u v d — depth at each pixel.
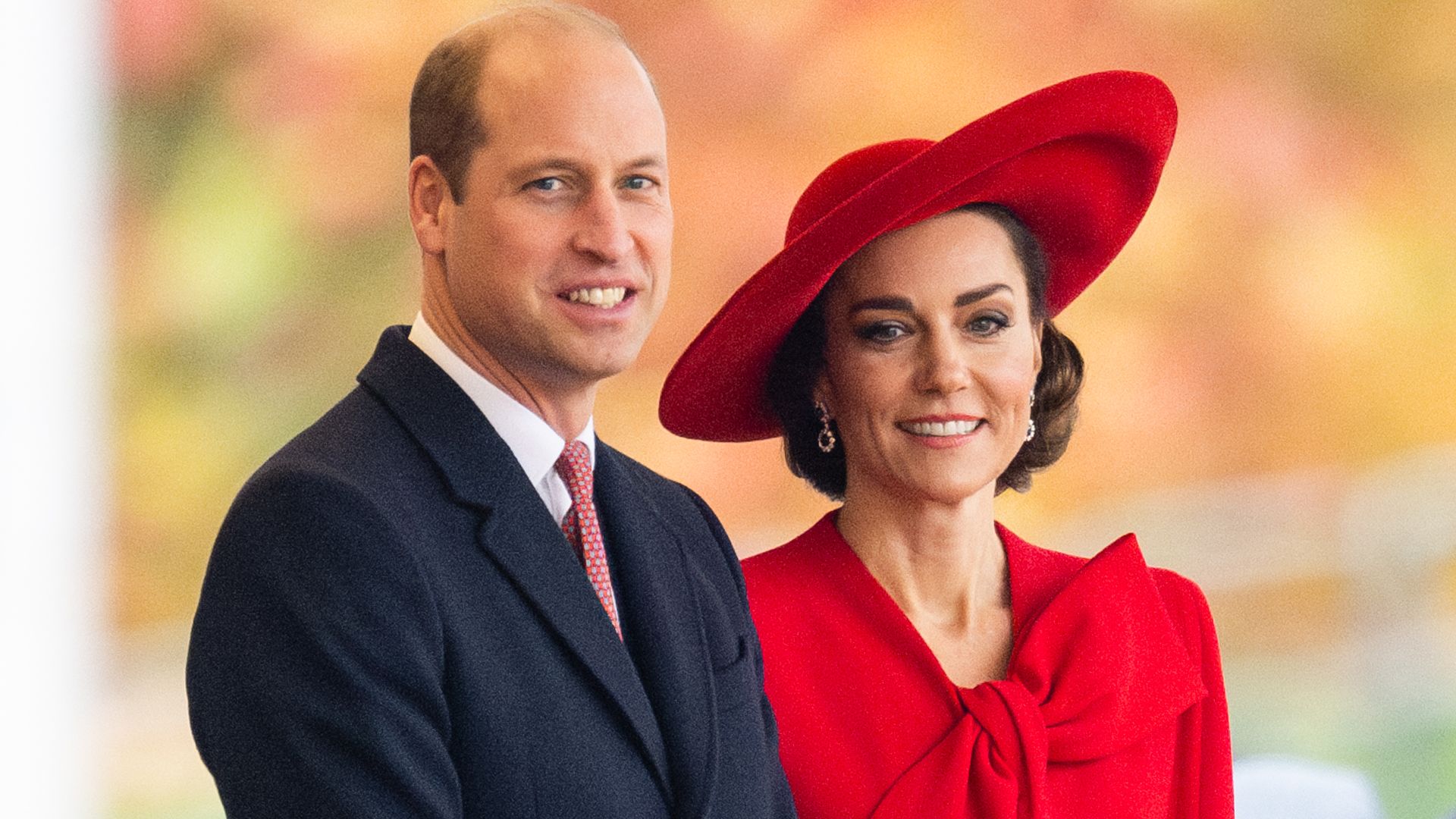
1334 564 30.61
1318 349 35.28
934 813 8.46
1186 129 34.94
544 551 6.67
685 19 31.31
